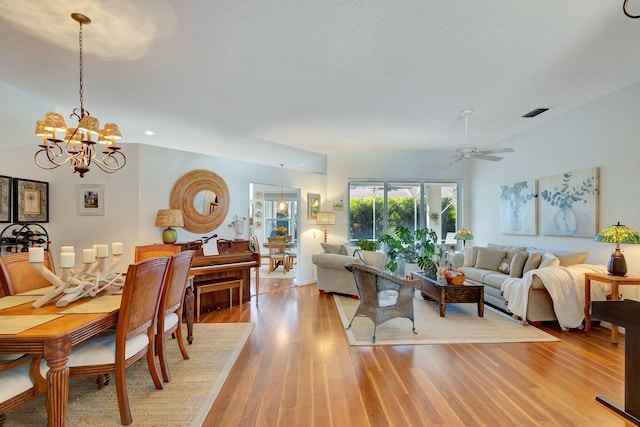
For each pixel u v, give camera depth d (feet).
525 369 8.91
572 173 14.46
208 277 15.40
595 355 9.84
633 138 11.85
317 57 9.44
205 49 8.98
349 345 10.65
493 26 7.86
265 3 7.00
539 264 14.30
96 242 14.19
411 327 12.47
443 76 10.74
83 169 9.15
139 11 7.27
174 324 9.06
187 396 7.50
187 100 12.94
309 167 23.77
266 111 14.34
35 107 12.55
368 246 21.54
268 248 22.09
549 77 10.92
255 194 21.74
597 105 13.20
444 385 8.05
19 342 5.35
